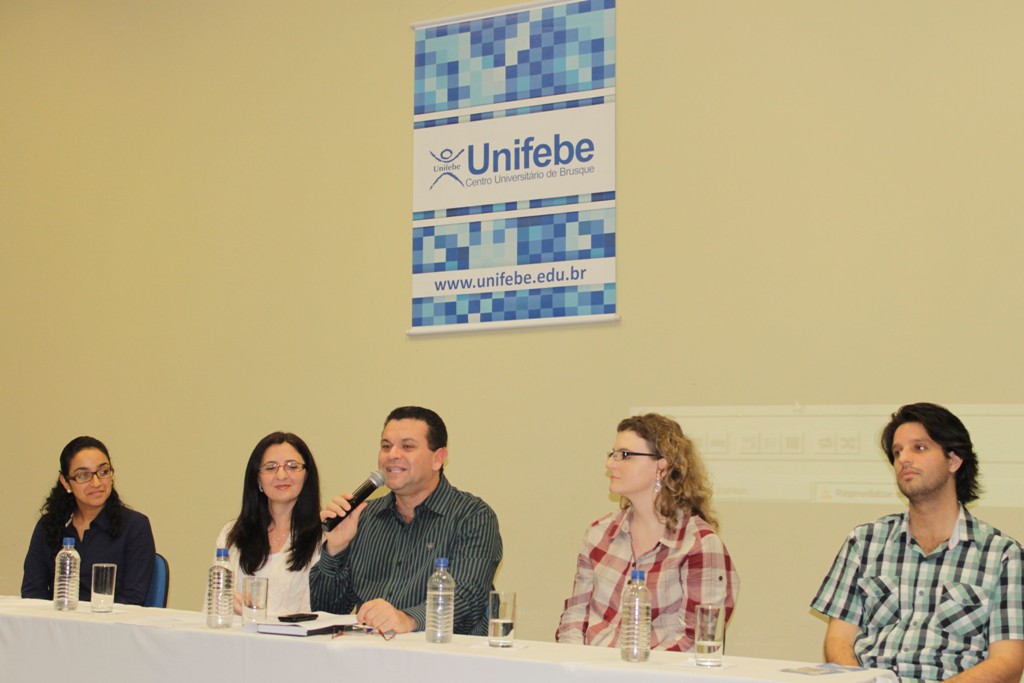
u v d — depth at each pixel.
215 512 4.68
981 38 3.56
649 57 4.05
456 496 3.21
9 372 5.20
